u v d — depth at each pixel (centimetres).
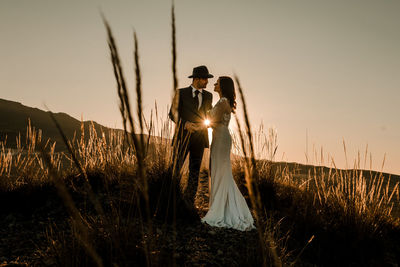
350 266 285
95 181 411
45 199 371
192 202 397
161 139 374
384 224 364
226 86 387
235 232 335
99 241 217
